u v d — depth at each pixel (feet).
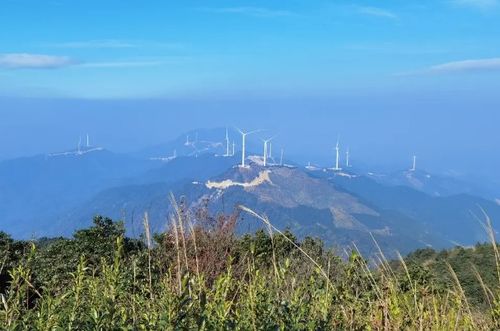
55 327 9.64
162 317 9.39
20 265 11.52
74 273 12.09
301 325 10.78
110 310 9.57
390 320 13.29
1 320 10.08
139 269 13.16
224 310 10.43
